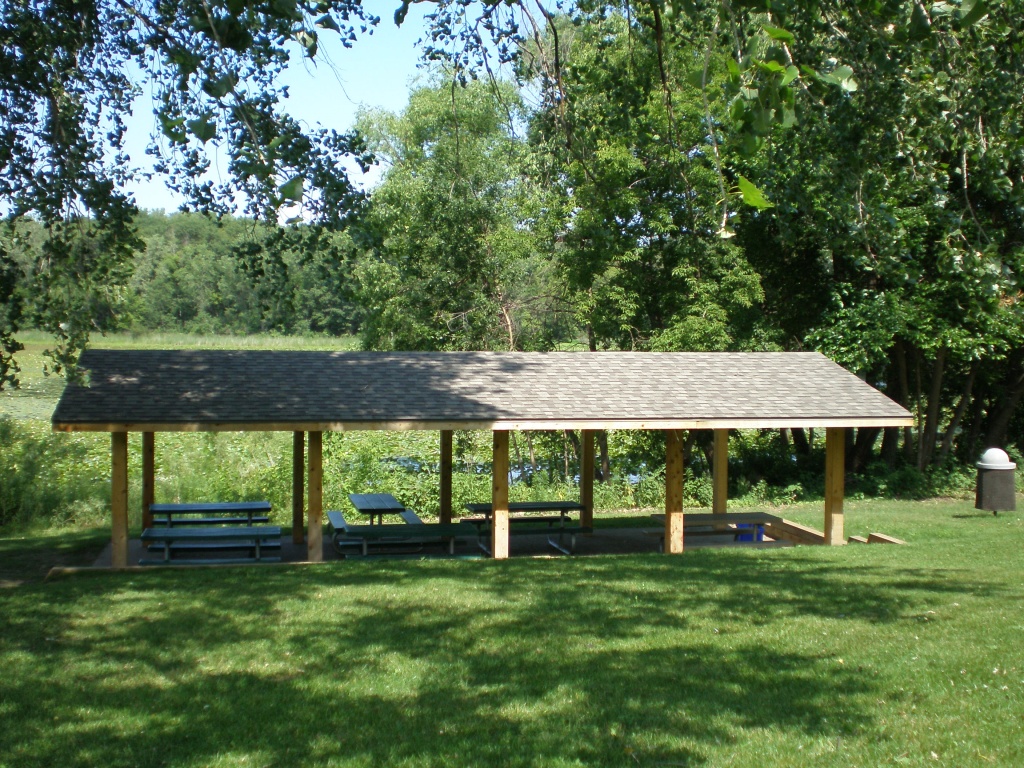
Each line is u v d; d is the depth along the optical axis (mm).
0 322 10820
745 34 5254
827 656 7387
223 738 5895
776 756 5383
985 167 8273
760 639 8008
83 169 10609
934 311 20469
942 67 7688
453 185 25297
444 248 25594
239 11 5094
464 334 25656
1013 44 7430
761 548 14656
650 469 24578
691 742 5656
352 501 16172
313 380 14070
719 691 6613
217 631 8578
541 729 5965
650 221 21438
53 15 9930
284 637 8359
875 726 5777
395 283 25516
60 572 12336
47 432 23766
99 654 7801
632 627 8578
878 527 16422
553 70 10422
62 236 11008
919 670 6871
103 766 5453
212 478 20875
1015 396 23547
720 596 9961
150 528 14070
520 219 26062
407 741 5809
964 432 25516
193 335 37406
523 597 10086
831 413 14578
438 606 9648
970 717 5863
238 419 12492
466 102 24078
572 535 16500
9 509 18641
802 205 9094
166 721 6195
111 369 13789
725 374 16062
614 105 10703
